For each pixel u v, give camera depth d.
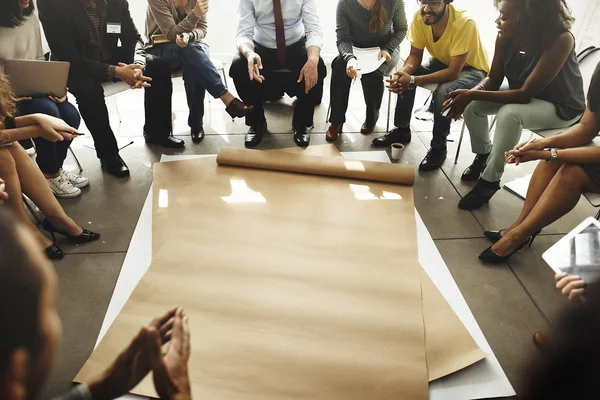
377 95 3.14
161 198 2.49
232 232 2.22
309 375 1.59
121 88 2.86
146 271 1.98
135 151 3.00
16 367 0.49
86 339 1.76
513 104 2.43
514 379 1.66
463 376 1.65
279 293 1.89
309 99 3.06
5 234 0.49
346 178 2.67
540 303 2.00
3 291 0.46
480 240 2.35
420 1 2.67
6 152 1.92
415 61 3.00
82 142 3.07
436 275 2.10
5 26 2.39
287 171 2.72
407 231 2.29
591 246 1.57
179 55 2.95
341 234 2.24
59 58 2.55
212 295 1.87
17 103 2.32
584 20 3.43
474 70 2.89
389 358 1.66
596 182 1.93
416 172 2.89
